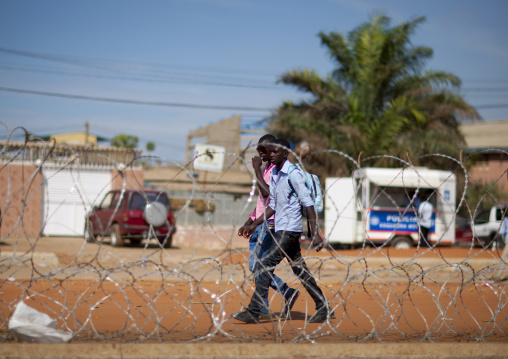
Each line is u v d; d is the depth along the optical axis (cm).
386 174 1881
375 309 690
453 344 412
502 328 569
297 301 743
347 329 542
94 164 2398
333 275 1077
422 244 1858
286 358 393
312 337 478
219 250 1730
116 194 1866
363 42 2666
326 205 1894
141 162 2475
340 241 1856
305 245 1403
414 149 2453
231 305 692
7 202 419
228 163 4012
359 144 2467
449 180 1906
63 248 1666
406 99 2544
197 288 437
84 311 608
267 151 556
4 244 1742
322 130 2608
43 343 396
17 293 733
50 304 647
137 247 1850
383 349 403
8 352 372
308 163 2459
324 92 2684
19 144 2138
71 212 2364
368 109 2627
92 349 379
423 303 764
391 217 1872
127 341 438
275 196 559
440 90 2595
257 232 565
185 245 1981
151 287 852
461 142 2612
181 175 2895
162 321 565
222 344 393
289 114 2609
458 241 2266
